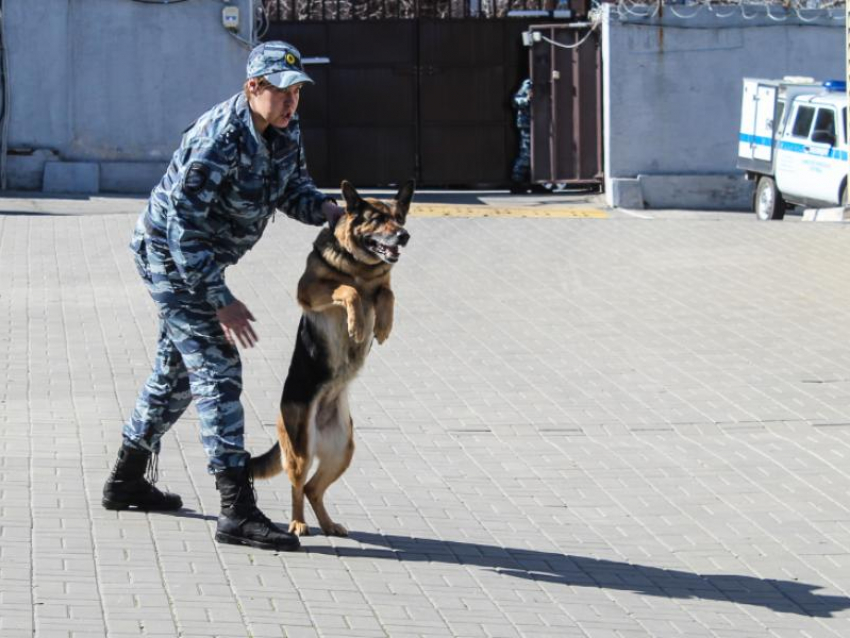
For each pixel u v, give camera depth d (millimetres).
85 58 19781
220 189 5984
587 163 21812
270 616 5406
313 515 7000
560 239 15062
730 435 8906
